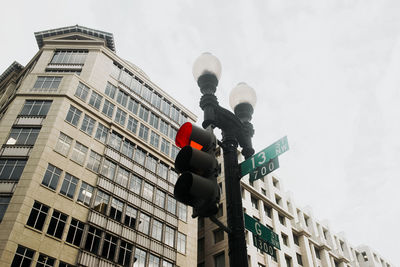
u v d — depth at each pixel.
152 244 32.38
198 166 3.53
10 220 23.92
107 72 40.81
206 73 5.15
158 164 39.19
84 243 26.95
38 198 26.03
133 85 43.28
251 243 38.94
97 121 35.16
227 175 4.79
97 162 32.34
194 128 3.84
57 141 30.16
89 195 29.77
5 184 26.17
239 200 4.50
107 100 37.84
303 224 53.31
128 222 31.56
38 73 36.25
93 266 26.56
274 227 44.66
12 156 28.19
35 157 28.02
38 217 25.31
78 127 32.81
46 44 42.91
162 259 32.44
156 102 44.84
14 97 33.62
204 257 39.91
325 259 51.38
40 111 32.34
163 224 34.91
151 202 35.06
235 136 5.09
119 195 32.22
